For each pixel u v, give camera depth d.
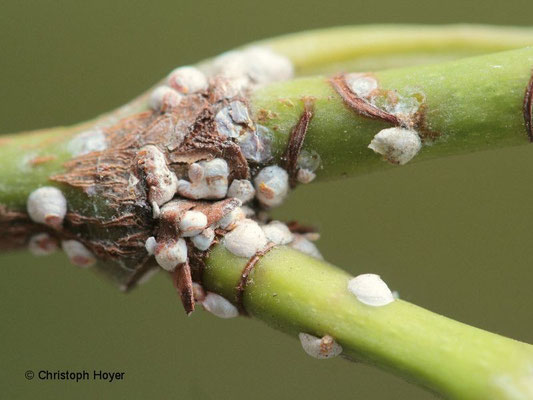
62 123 0.13
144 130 0.10
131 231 0.10
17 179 0.10
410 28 0.11
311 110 0.10
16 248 0.11
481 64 0.10
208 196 0.10
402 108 0.10
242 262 0.10
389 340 0.10
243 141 0.10
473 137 0.10
